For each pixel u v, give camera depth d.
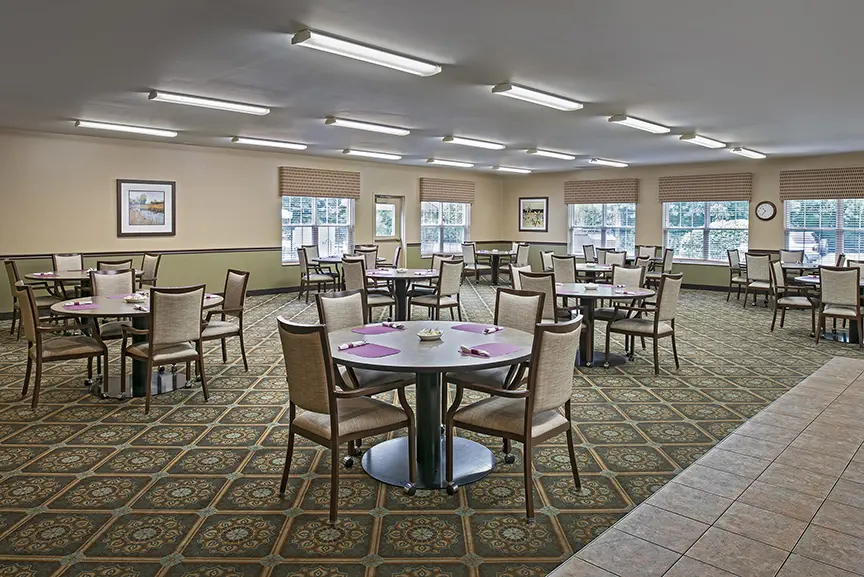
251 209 10.34
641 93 5.69
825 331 7.29
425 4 3.42
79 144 8.41
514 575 2.26
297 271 11.10
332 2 3.40
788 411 4.19
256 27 3.83
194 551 2.42
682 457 3.38
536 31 3.89
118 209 8.81
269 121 7.29
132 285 6.00
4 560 2.34
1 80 5.23
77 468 3.23
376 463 3.24
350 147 9.79
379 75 5.02
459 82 5.27
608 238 13.45
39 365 4.24
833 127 7.57
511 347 3.14
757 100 6.00
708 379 5.07
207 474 3.16
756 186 11.23
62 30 3.91
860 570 2.28
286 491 2.96
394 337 3.45
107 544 2.47
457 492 2.95
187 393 4.62
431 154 10.75
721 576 2.24
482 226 14.65
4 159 7.82
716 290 11.71
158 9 3.53
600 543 2.48
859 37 4.02
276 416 4.10
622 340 6.76
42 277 6.95
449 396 4.70
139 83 5.33
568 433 2.95
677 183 12.11
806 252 10.82
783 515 2.71
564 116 6.90
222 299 5.14
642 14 3.58
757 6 3.46
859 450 3.47
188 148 9.49
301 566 2.31
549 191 14.28
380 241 12.44
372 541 2.50
